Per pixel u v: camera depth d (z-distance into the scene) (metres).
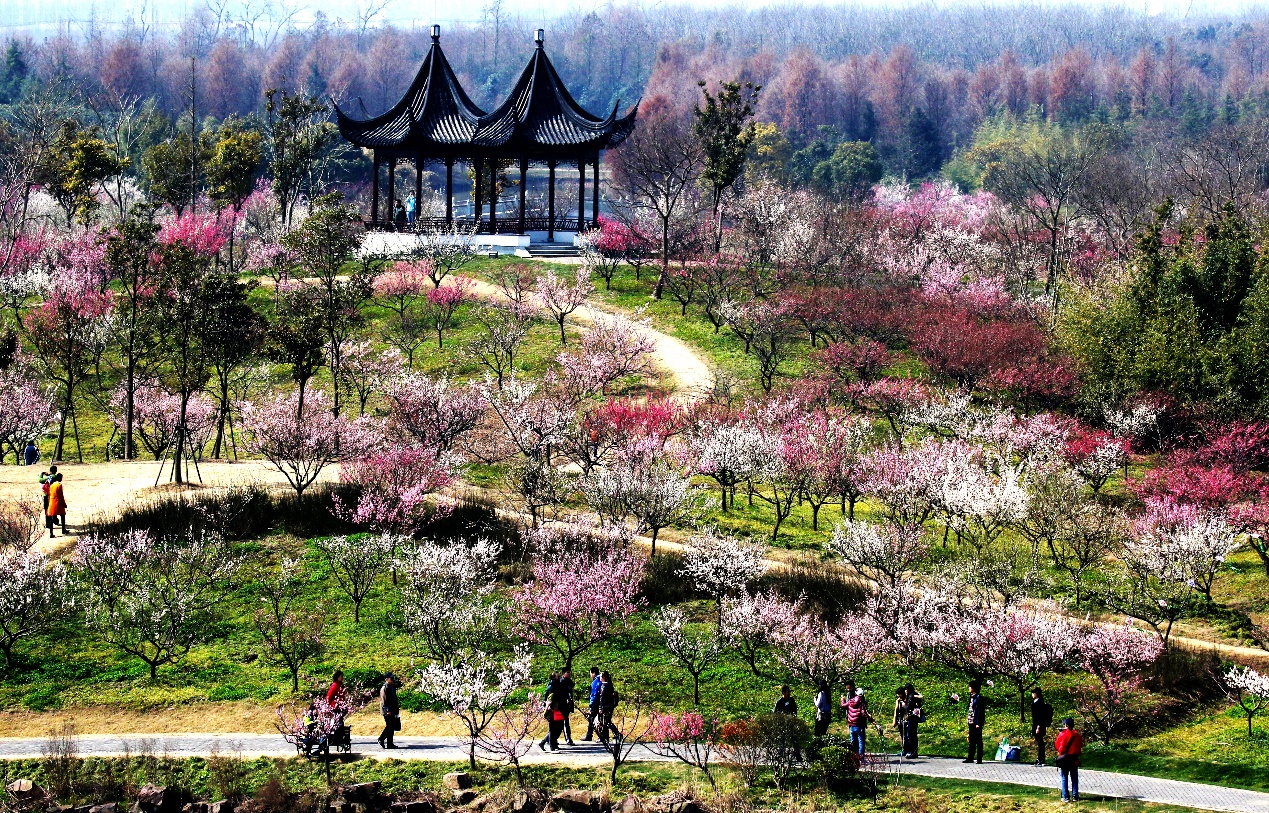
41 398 67.19
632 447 57.44
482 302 88.12
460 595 44.09
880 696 41.19
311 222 64.56
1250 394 72.44
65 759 34.16
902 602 44.16
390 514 50.66
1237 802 32.41
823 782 34.19
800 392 70.56
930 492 54.38
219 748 36.09
